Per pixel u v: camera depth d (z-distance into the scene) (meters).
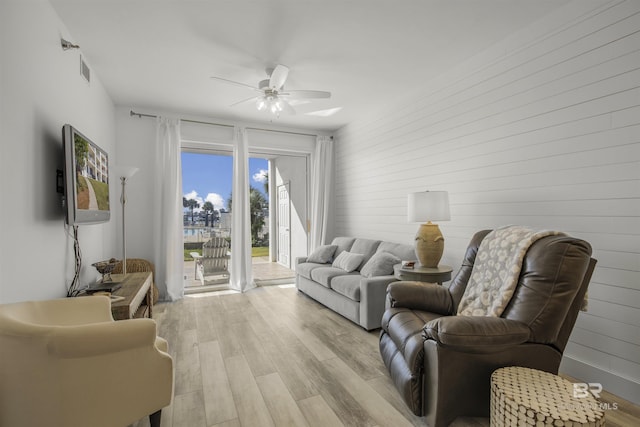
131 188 4.28
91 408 1.27
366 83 3.57
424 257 2.90
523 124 2.55
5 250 1.59
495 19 2.42
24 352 1.18
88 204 2.39
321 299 3.89
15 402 1.20
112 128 4.05
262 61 3.04
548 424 1.17
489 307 1.90
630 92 1.95
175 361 2.43
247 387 2.06
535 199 2.47
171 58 2.98
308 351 2.61
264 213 5.92
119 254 4.15
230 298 4.33
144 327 1.38
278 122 5.06
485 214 2.87
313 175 5.50
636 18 1.92
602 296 2.08
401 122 3.95
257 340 2.85
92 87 3.16
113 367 1.31
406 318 2.07
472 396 1.58
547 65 2.38
